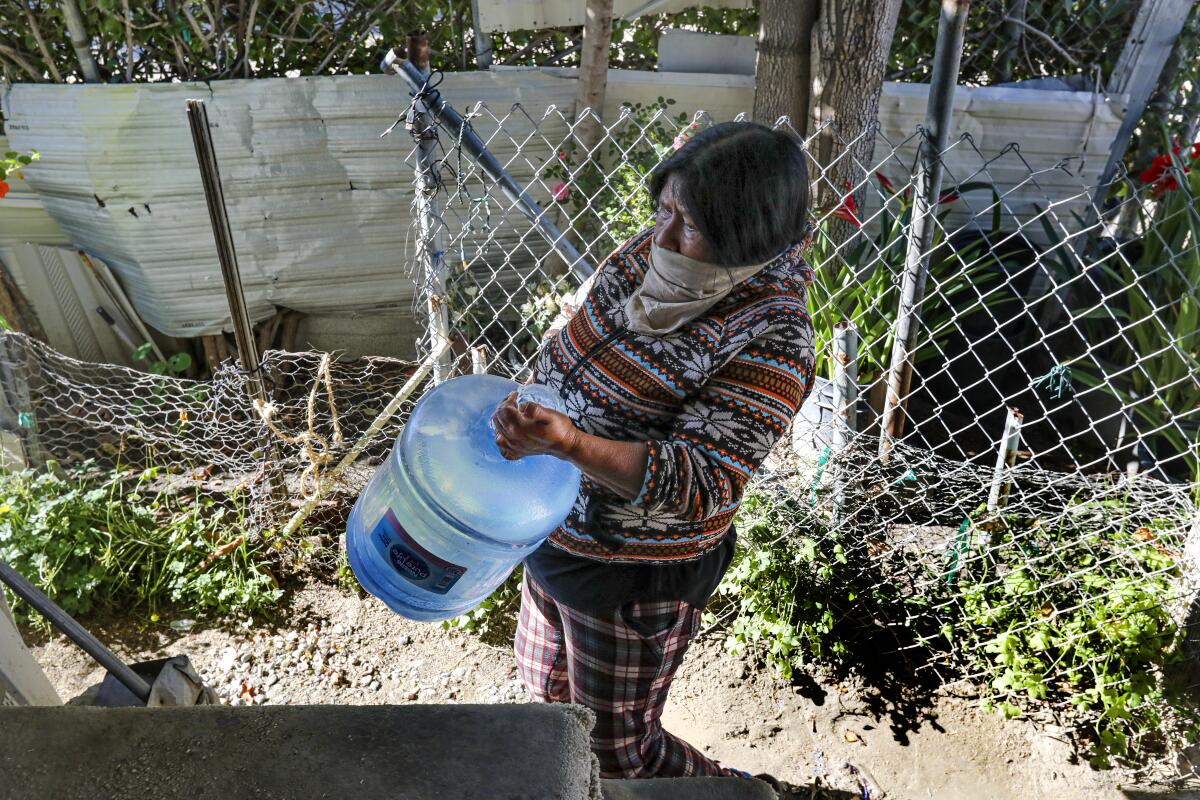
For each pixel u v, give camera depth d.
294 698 2.74
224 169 4.02
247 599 2.97
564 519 1.63
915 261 2.63
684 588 1.68
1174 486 2.69
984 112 4.45
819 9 3.64
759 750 2.55
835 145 3.70
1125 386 3.88
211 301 4.27
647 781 1.55
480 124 4.21
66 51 4.03
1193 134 4.63
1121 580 2.60
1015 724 2.58
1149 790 2.39
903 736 2.58
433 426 1.44
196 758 0.95
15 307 4.35
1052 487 3.15
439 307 3.02
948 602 2.76
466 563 1.45
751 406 1.38
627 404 1.50
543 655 2.00
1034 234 4.58
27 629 2.89
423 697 2.75
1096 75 4.58
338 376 4.46
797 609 2.78
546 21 4.32
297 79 3.96
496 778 0.93
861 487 2.93
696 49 4.43
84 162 3.88
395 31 4.30
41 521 3.01
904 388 2.83
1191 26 4.34
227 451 3.75
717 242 1.31
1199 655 2.43
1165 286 3.74
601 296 1.61
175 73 4.16
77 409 4.09
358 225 4.27
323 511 3.33
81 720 0.99
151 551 3.05
